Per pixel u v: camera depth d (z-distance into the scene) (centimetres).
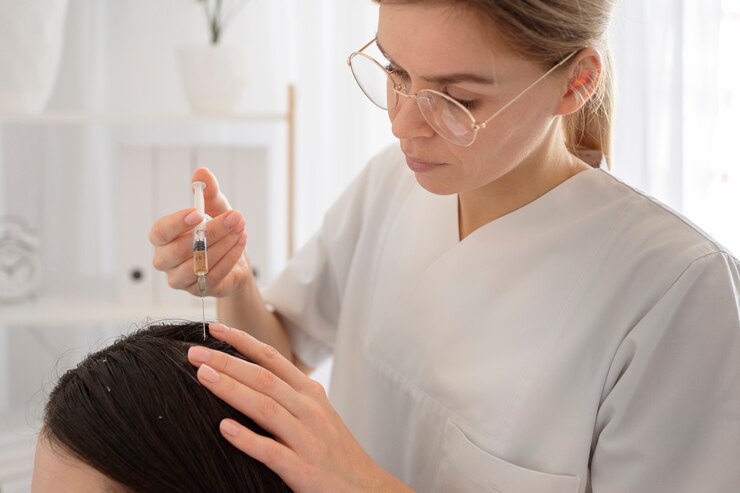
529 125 94
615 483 100
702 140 180
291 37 241
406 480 124
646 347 98
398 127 95
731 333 95
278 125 245
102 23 238
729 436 95
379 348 126
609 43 113
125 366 87
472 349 113
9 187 242
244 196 212
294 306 147
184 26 239
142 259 215
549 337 106
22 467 190
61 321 207
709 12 177
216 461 84
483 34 85
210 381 85
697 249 98
